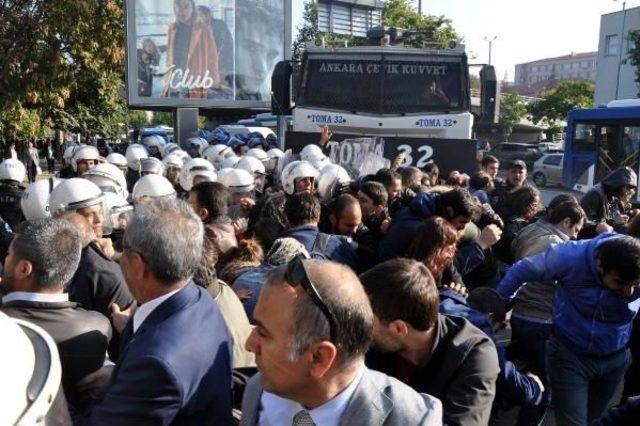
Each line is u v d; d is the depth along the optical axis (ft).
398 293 7.00
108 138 88.84
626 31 152.97
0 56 50.55
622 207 21.33
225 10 49.75
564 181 59.36
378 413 5.32
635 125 53.11
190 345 6.43
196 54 49.16
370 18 84.17
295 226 13.08
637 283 10.43
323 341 5.09
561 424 11.50
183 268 6.81
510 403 9.40
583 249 10.95
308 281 5.15
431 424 5.41
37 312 7.59
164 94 48.47
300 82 31.19
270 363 5.23
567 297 11.34
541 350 12.82
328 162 23.17
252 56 51.21
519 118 171.12
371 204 15.40
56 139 89.04
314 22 109.40
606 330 11.06
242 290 10.23
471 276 13.84
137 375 6.19
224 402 6.73
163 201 7.30
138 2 46.83
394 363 7.55
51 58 51.85
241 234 14.82
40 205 13.75
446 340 7.29
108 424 6.15
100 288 9.61
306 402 5.39
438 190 17.04
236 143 41.73
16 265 7.67
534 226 13.65
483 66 29.89
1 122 52.29
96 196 11.17
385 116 29.99
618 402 14.02
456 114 29.58
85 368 7.75
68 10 51.21
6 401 3.61
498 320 10.55
